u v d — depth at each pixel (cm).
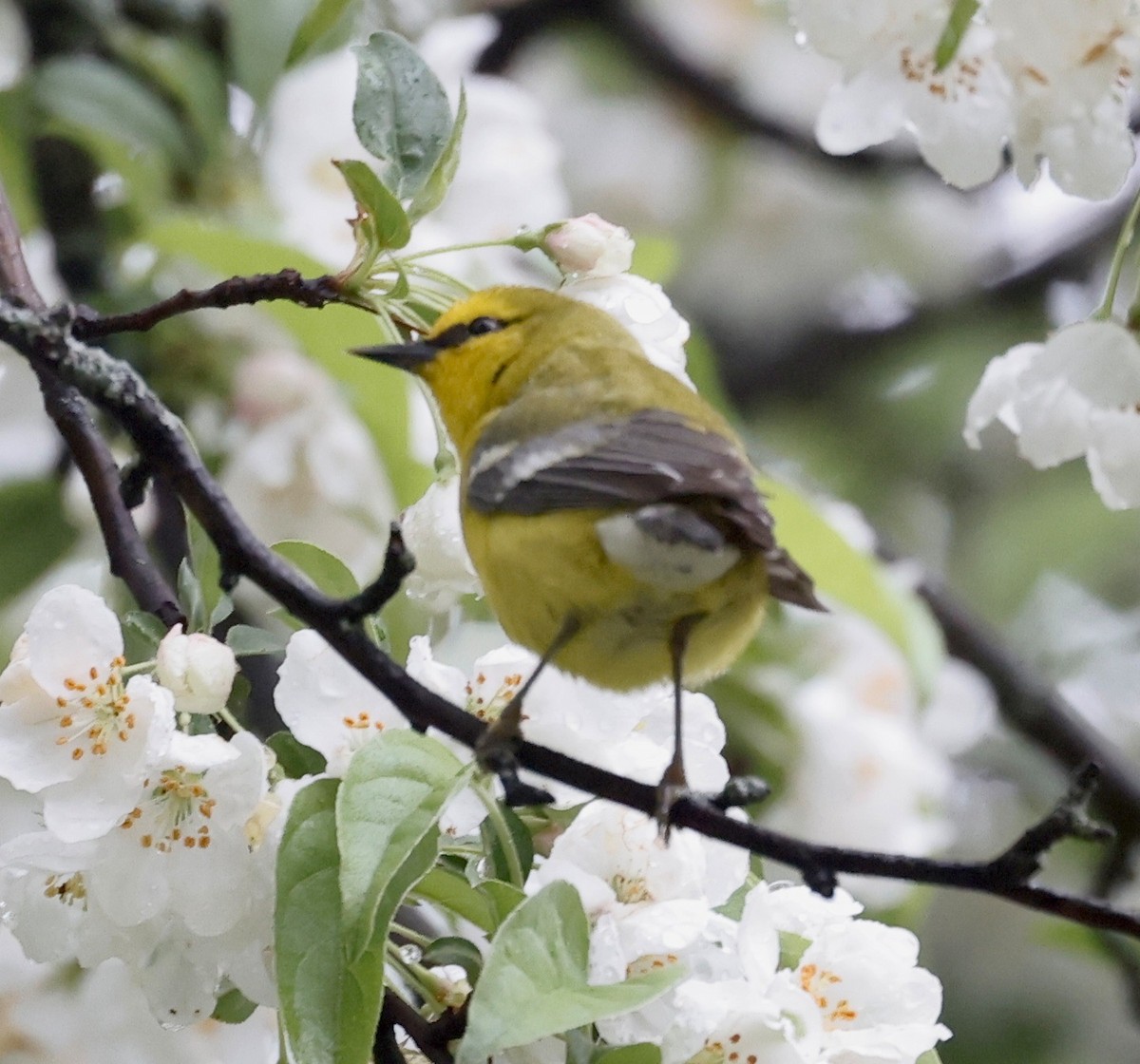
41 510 294
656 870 281
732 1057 280
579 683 284
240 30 295
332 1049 279
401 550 281
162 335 294
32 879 282
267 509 294
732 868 282
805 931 282
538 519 284
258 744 281
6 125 296
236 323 295
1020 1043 306
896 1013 281
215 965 281
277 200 295
